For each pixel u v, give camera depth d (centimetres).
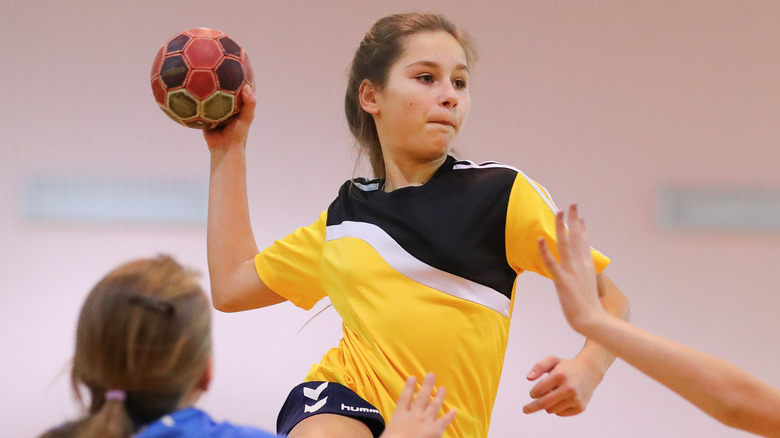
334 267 656
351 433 592
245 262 734
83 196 1620
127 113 1648
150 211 1622
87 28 1658
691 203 1619
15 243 1609
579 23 1647
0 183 1620
